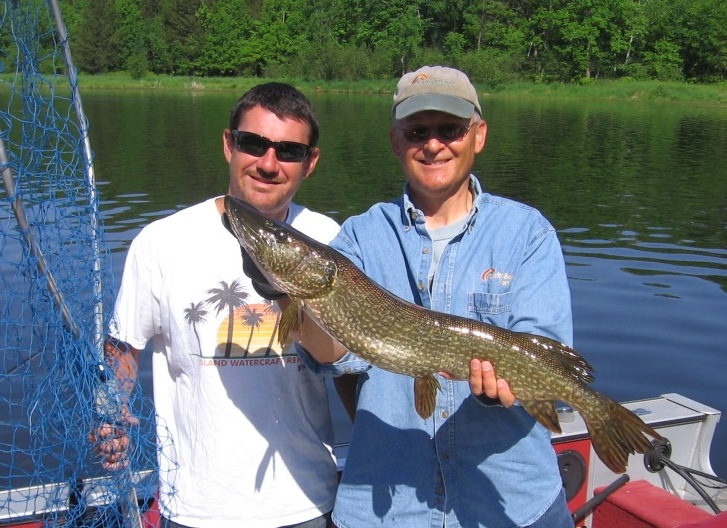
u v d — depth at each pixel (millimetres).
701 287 9344
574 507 3824
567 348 2682
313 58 61125
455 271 2779
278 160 2967
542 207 15125
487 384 2547
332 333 2738
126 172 17781
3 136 2807
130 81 61938
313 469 2961
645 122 35344
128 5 63906
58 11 2893
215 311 2877
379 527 2695
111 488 2895
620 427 2717
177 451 2939
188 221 2967
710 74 62156
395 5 61250
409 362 2693
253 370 2879
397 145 2885
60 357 2758
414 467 2686
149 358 6406
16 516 2889
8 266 6875
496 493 2645
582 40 60188
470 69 57656
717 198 16391
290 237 2711
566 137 28531
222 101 44250
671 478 4008
